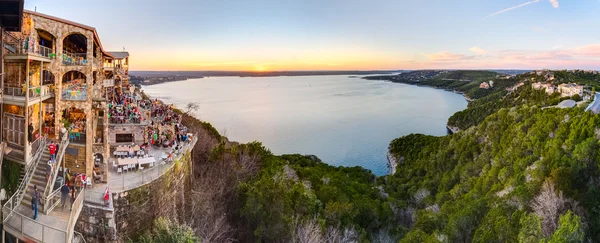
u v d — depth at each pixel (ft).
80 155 87.86
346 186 160.86
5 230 61.57
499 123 201.46
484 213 109.40
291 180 134.10
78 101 89.97
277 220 100.22
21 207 67.41
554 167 117.08
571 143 126.00
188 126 184.24
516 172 134.51
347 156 359.25
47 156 79.51
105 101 93.04
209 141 177.88
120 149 112.47
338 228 108.68
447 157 219.61
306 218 103.91
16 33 83.20
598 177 109.81
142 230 84.07
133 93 237.25
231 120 537.24
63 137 82.17
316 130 487.20
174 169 102.01
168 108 212.02
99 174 90.43
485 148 190.29
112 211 73.31
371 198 155.63
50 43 101.30
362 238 109.81
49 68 88.53
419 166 242.37
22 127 76.23
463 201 134.10
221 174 136.46
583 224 95.45
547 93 413.18
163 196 93.25
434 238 93.97
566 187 107.24
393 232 122.31
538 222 81.66
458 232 105.81
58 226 61.82
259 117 583.58
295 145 396.37
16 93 77.71
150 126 135.54
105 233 72.84
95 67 118.21
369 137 451.53
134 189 83.05
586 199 103.81
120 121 130.31
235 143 222.07
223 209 115.75
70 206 69.97
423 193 177.99
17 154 76.02
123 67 248.73
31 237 57.88
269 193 104.99
